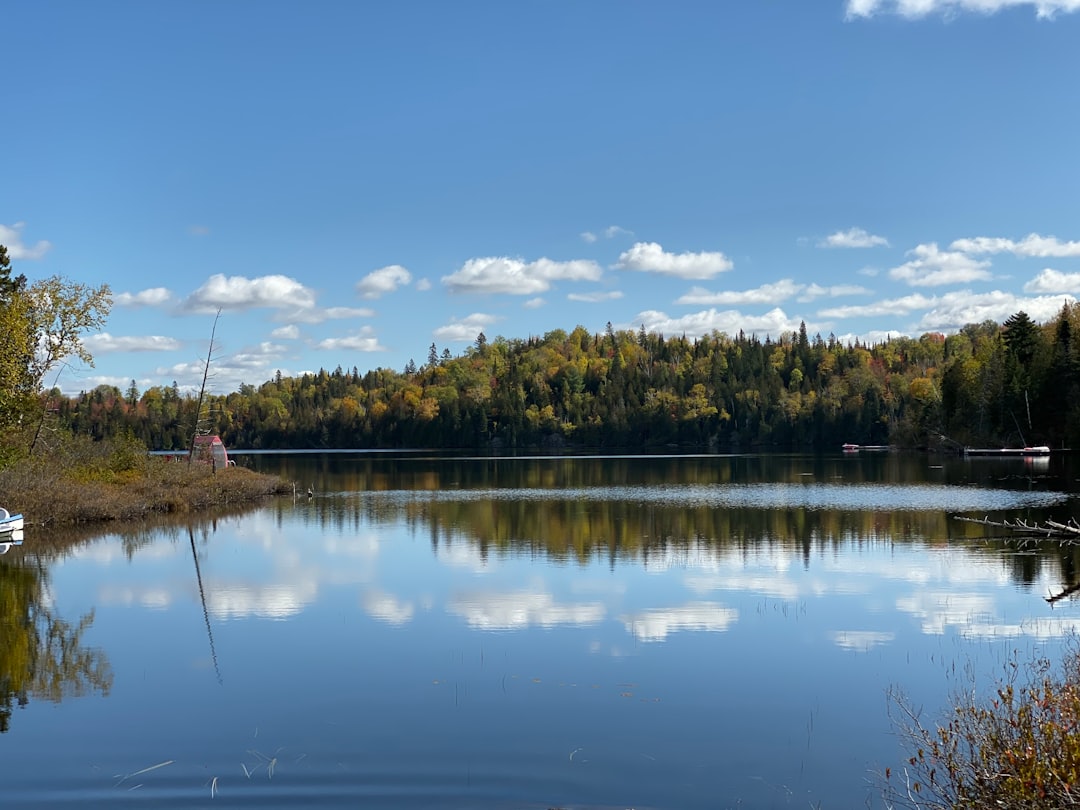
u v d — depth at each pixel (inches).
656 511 1445.6
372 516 1421.0
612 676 507.5
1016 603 692.1
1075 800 271.6
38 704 466.0
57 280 1647.4
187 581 816.9
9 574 861.2
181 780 367.6
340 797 350.9
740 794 354.3
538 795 353.1
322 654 557.6
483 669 522.6
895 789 355.3
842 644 573.3
